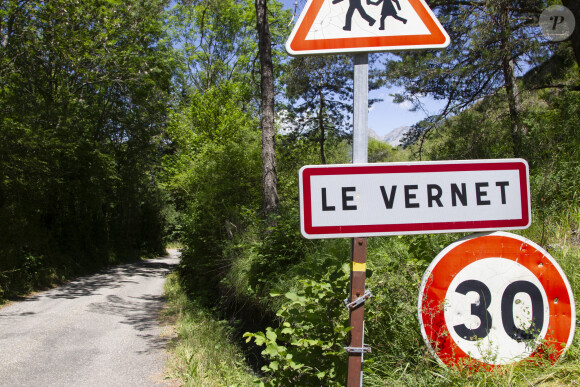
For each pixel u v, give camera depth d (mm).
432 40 1852
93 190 20906
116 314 10328
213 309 9742
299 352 2443
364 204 1771
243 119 17281
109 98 24141
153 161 30125
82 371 5801
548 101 8578
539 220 3912
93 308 11172
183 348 6531
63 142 17828
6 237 14508
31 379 5480
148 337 7832
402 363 2621
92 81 19828
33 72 18312
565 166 4695
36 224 16922
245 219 9852
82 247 22344
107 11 18188
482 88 8898
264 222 8508
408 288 3047
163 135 27609
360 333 1785
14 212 15039
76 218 20984
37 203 16734
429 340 1990
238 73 28703
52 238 18625
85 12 17812
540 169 4883
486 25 7906
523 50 7996
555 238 3617
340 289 2469
